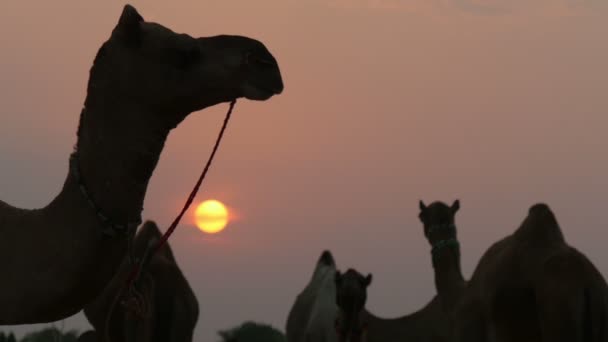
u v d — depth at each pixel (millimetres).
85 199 5902
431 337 20719
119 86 5895
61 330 16594
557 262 12570
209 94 5902
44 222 6020
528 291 12695
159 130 5949
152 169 5992
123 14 5883
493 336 13109
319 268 20625
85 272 5914
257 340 25625
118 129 5895
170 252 16578
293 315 20203
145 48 5883
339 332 16266
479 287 13375
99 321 16203
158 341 15594
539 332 12797
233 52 5930
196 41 5938
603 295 12469
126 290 6762
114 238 5926
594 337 12398
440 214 17094
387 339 21125
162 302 15594
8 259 5992
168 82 5855
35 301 5914
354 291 16188
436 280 16922
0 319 5969
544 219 13062
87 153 5926
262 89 5914
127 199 5910
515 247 13000
